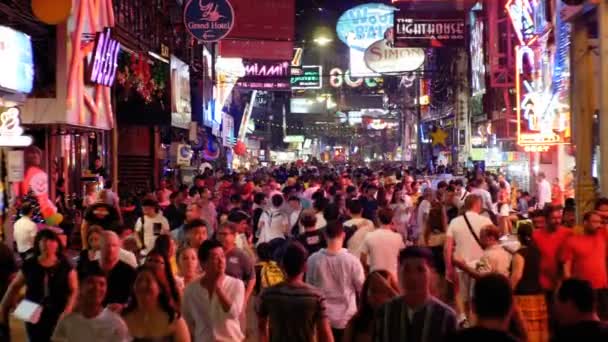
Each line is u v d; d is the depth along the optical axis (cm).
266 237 1538
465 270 1168
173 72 3017
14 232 1446
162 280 703
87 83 1908
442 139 3984
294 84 4225
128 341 695
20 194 1603
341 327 909
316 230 1134
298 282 752
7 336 880
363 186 2069
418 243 1783
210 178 2572
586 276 1051
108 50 1970
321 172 4384
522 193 2452
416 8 2978
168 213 1645
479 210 1248
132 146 3073
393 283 734
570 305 562
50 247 862
